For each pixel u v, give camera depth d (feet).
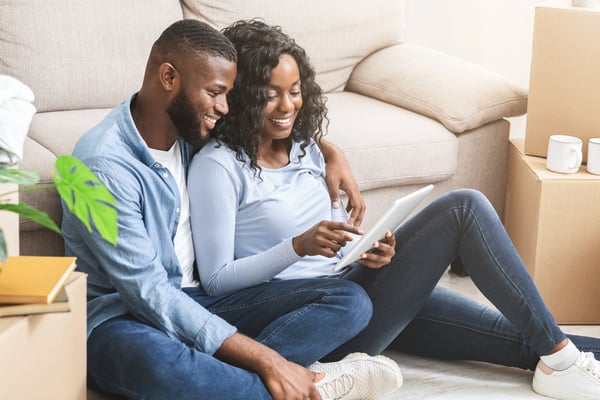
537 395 8.66
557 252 10.25
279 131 8.05
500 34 14.24
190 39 7.22
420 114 11.49
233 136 7.87
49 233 8.87
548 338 8.33
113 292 7.66
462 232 8.16
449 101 11.24
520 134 14.49
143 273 7.15
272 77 7.85
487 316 8.92
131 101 7.54
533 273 10.33
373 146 10.62
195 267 8.22
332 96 12.18
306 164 8.46
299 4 12.12
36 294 5.65
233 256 8.00
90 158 7.18
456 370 9.15
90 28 10.84
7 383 5.55
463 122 11.11
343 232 7.54
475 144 11.41
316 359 7.93
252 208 8.01
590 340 8.82
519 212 11.01
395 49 12.69
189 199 7.88
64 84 10.68
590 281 10.32
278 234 8.07
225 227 7.83
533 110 10.75
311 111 8.36
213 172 7.79
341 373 7.94
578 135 10.56
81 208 5.16
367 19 12.51
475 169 11.51
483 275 8.23
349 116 11.15
